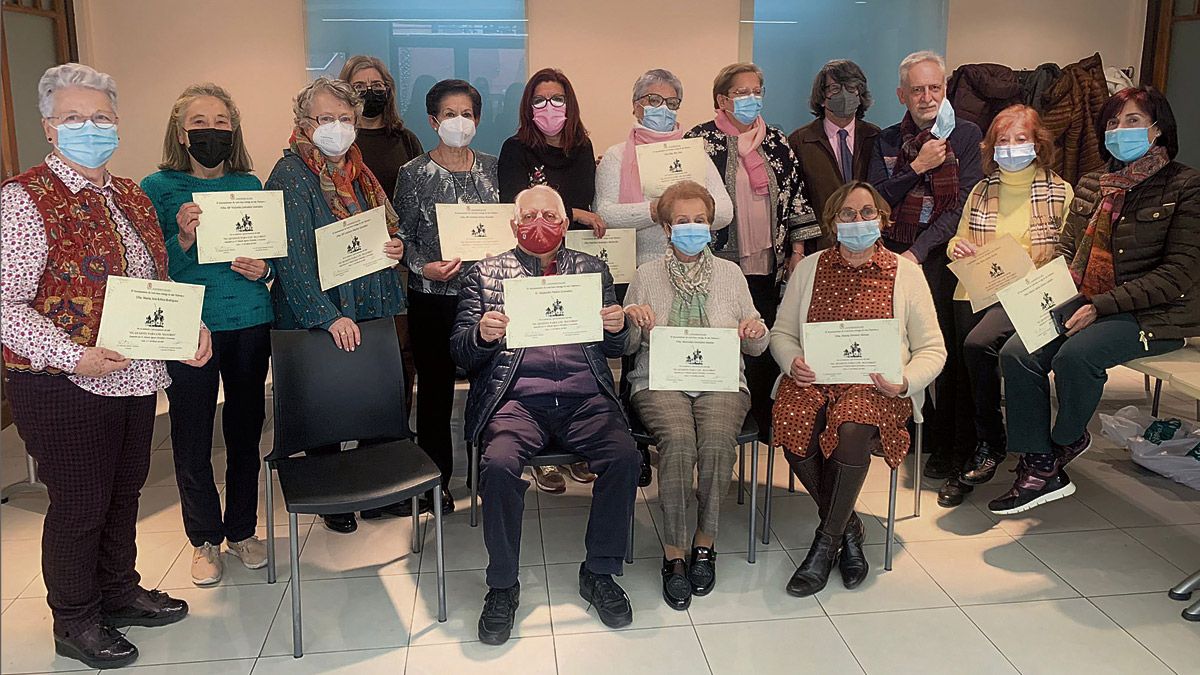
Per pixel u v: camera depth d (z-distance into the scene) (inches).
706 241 108.1
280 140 192.7
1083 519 124.6
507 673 90.0
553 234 104.3
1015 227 123.8
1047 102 178.7
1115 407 171.9
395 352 107.0
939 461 139.2
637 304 112.7
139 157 189.8
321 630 97.9
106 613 97.6
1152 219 109.2
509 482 95.3
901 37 199.2
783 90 199.2
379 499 92.1
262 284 105.3
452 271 115.6
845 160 138.5
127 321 84.0
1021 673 89.6
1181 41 198.8
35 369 81.1
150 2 184.2
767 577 109.0
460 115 117.9
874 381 104.9
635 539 119.3
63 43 176.6
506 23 191.2
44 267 80.7
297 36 188.7
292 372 102.0
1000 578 108.3
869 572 110.2
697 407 108.8
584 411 104.7
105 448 87.4
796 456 107.3
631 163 127.9
